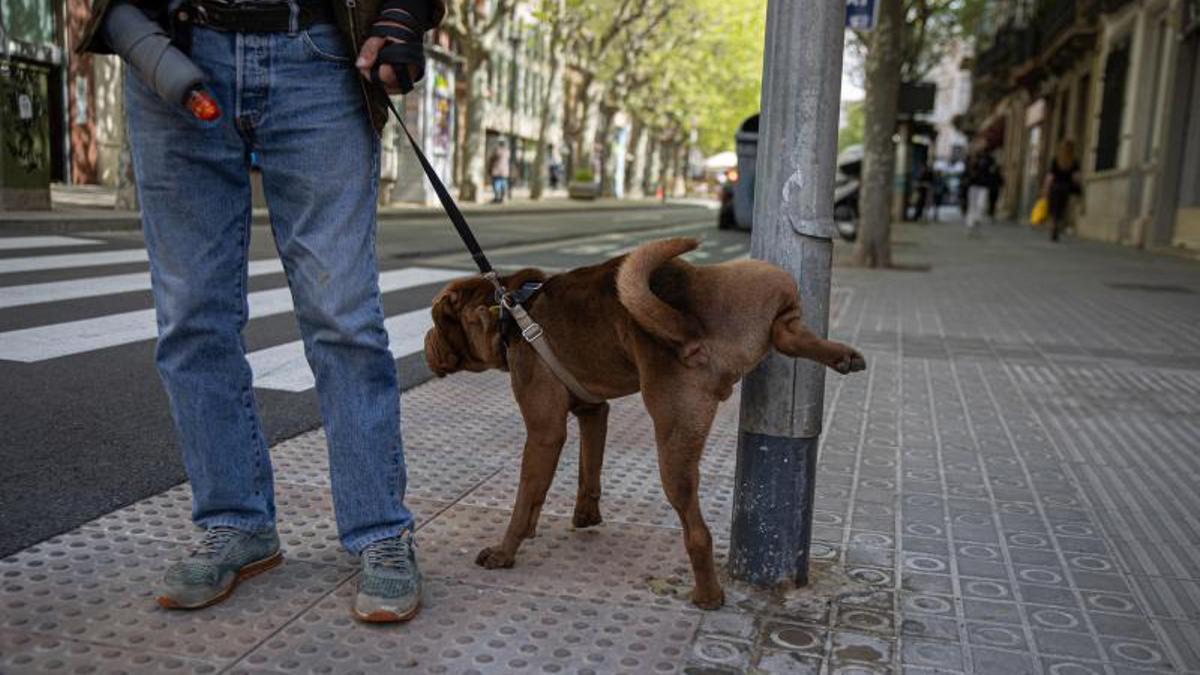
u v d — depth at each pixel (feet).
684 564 9.91
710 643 8.24
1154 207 63.21
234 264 8.68
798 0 8.49
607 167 154.10
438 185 9.32
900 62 44.75
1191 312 32.40
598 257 42.11
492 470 12.77
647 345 8.28
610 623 8.52
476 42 90.68
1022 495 12.69
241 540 8.86
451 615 8.55
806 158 8.59
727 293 8.21
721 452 14.14
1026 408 17.62
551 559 9.89
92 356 17.95
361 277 8.41
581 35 122.93
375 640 8.02
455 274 32.50
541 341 8.95
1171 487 13.24
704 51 136.36
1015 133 135.23
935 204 115.14
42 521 10.15
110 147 72.13
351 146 8.23
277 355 18.98
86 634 7.88
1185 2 58.59
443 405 16.24
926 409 17.29
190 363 8.61
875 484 12.96
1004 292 36.99
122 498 10.98
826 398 17.89
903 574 9.93
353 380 8.53
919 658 8.17
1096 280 42.65
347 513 8.68
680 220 85.97
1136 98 68.13
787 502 9.21
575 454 13.58
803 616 8.85
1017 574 10.04
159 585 8.66
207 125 8.05
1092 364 22.17
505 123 144.77
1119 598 9.52
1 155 41.47
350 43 7.98
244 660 7.60
